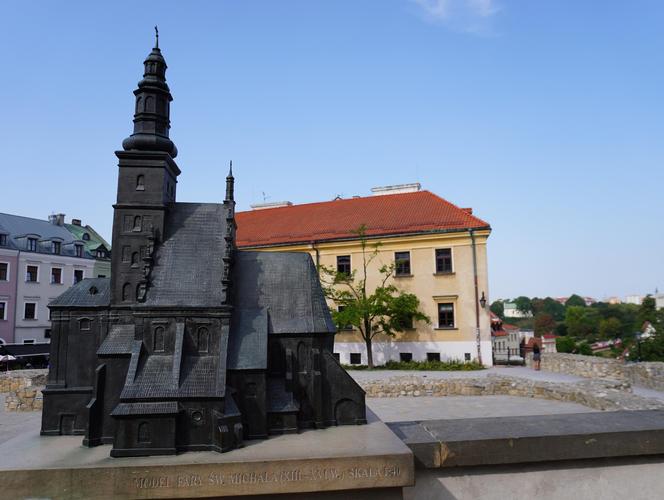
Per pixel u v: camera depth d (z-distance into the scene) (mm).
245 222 50812
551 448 7703
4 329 54438
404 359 38156
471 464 7699
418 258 39125
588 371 28656
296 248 42844
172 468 7523
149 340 9891
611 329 101688
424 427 8758
